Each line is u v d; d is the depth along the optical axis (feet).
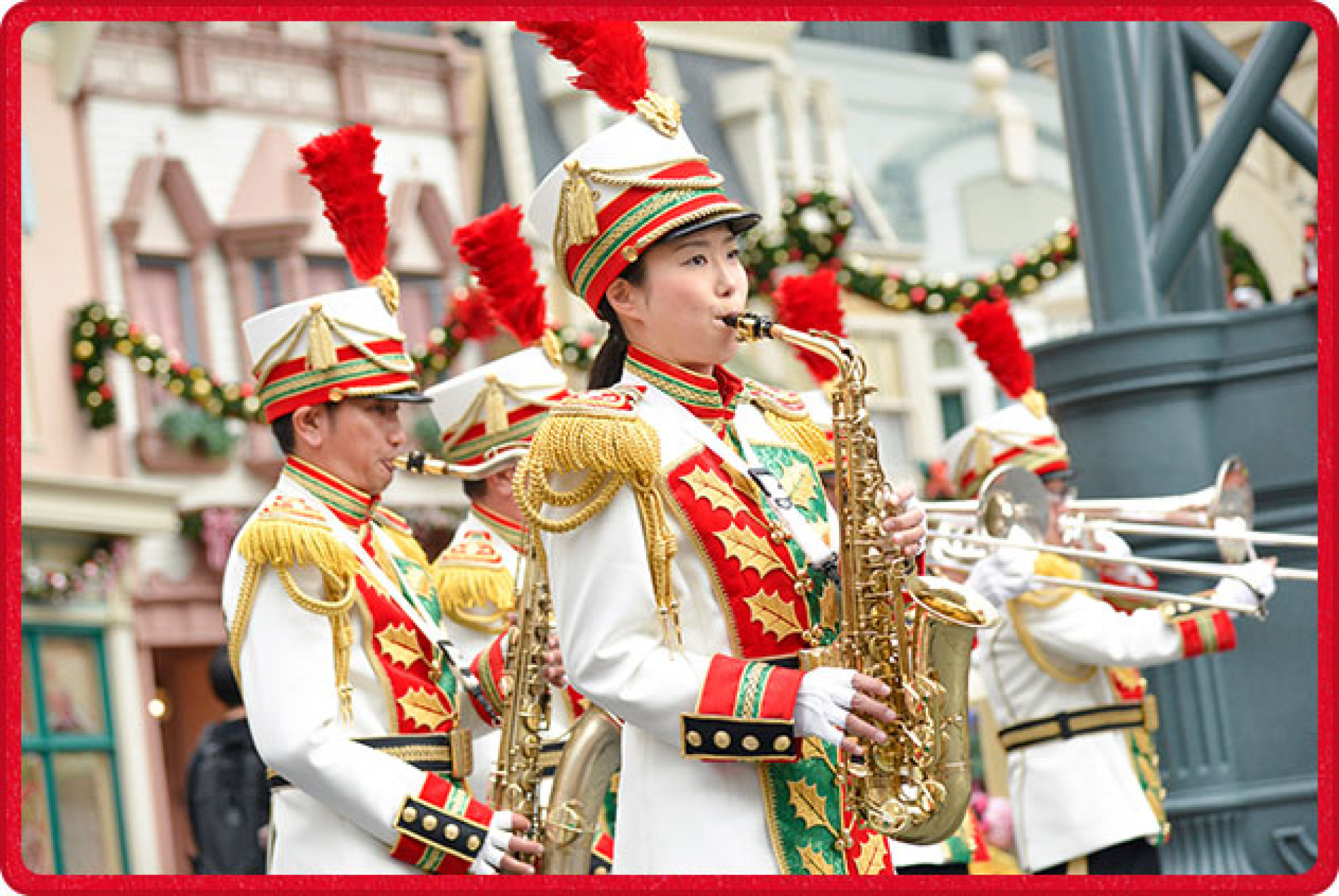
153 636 73.41
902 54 120.47
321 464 16.83
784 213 49.16
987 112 122.11
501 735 17.20
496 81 90.38
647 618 13.57
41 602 66.69
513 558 21.29
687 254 13.92
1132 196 29.22
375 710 16.22
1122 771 24.93
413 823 15.53
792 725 13.12
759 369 96.43
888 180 118.01
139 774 69.87
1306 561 26.91
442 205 86.17
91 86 76.02
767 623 13.70
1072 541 24.48
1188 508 23.79
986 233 121.70
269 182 81.66
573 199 14.03
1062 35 29.84
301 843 16.08
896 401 109.50
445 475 17.24
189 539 75.31
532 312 20.86
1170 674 27.20
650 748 13.98
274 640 15.81
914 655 14.20
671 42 104.32
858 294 48.52
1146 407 27.48
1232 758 26.99
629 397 14.06
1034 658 24.85
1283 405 26.99
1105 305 29.32
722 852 13.62
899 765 14.02
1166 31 31.53
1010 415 26.17
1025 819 25.21
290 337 16.76
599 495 13.55
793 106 109.09
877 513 14.17
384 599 16.43
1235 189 58.44
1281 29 28.50
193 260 79.20
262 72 82.38
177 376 67.31
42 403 70.13
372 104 85.46
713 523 13.69
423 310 85.87
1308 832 26.66
